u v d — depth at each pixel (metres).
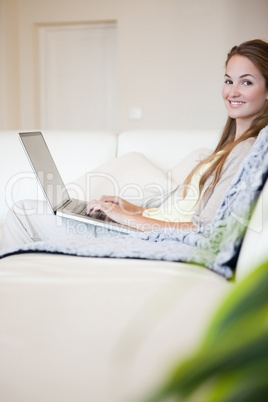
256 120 2.05
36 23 6.00
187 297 1.11
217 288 1.18
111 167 2.65
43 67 6.25
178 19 5.64
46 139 2.89
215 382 0.28
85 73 6.19
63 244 1.50
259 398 0.26
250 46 2.14
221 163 1.90
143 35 5.73
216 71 5.64
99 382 0.89
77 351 0.96
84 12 5.85
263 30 5.51
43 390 0.92
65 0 5.88
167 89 5.75
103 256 1.46
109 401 0.86
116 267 1.35
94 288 1.18
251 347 0.26
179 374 0.26
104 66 6.13
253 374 0.26
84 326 1.02
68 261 1.42
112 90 6.15
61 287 1.20
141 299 1.11
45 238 2.13
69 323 1.04
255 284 0.28
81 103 6.25
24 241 2.13
